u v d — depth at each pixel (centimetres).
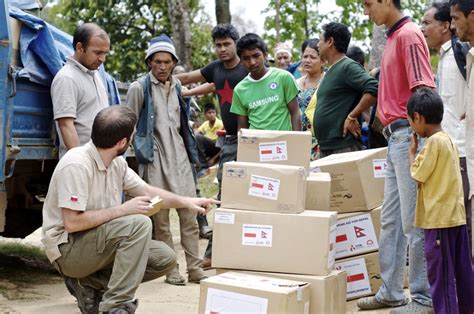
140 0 2309
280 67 855
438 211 441
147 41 2323
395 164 486
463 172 512
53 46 577
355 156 529
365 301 515
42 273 660
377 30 995
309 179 466
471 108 410
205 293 402
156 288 599
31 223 696
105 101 569
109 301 436
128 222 441
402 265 508
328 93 589
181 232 624
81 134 546
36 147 572
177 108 628
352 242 522
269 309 385
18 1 672
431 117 446
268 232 429
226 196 439
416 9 1491
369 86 564
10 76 527
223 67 669
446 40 522
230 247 434
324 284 414
